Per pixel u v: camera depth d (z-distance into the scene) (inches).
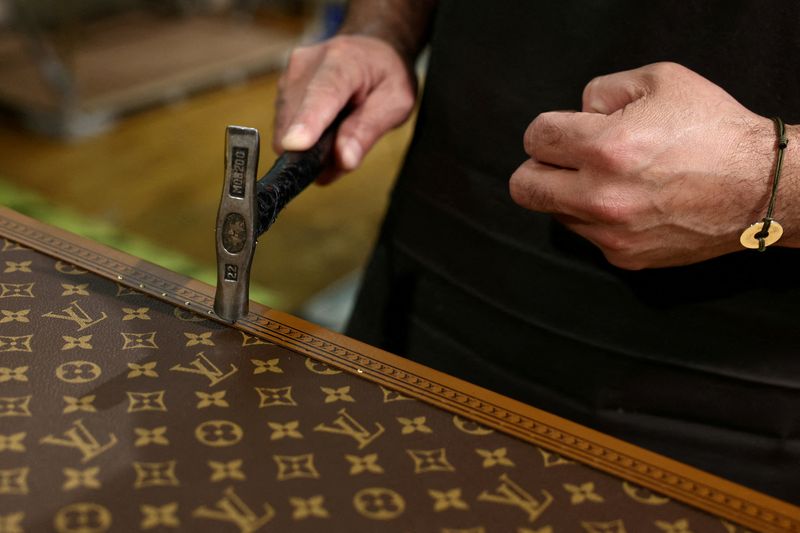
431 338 36.7
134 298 27.0
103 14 148.4
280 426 22.5
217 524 19.4
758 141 24.8
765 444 30.9
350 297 84.6
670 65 26.3
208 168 108.7
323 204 103.0
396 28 38.4
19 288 26.8
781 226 25.2
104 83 121.5
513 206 32.9
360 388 24.2
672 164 24.6
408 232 36.9
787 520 20.9
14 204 93.3
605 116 25.6
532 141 27.2
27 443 21.0
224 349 25.2
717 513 21.0
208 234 93.4
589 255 31.4
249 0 165.5
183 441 21.7
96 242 29.6
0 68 122.3
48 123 111.7
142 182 103.1
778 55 27.5
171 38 143.9
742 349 29.9
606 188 25.2
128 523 19.2
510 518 20.4
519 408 24.0
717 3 28.0
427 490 21.0
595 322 31.9
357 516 20.0
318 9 156.7
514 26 31.9
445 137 34.7
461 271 35.0
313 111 30.9
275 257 90.1
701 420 31.4
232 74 134.7
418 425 23.0
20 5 117.2
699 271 29.4
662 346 31.0
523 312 33.4
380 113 34.7
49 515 19.2
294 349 25.5
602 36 30.1
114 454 21.0
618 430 32.5
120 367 24.0
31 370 23.5
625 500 21.2
